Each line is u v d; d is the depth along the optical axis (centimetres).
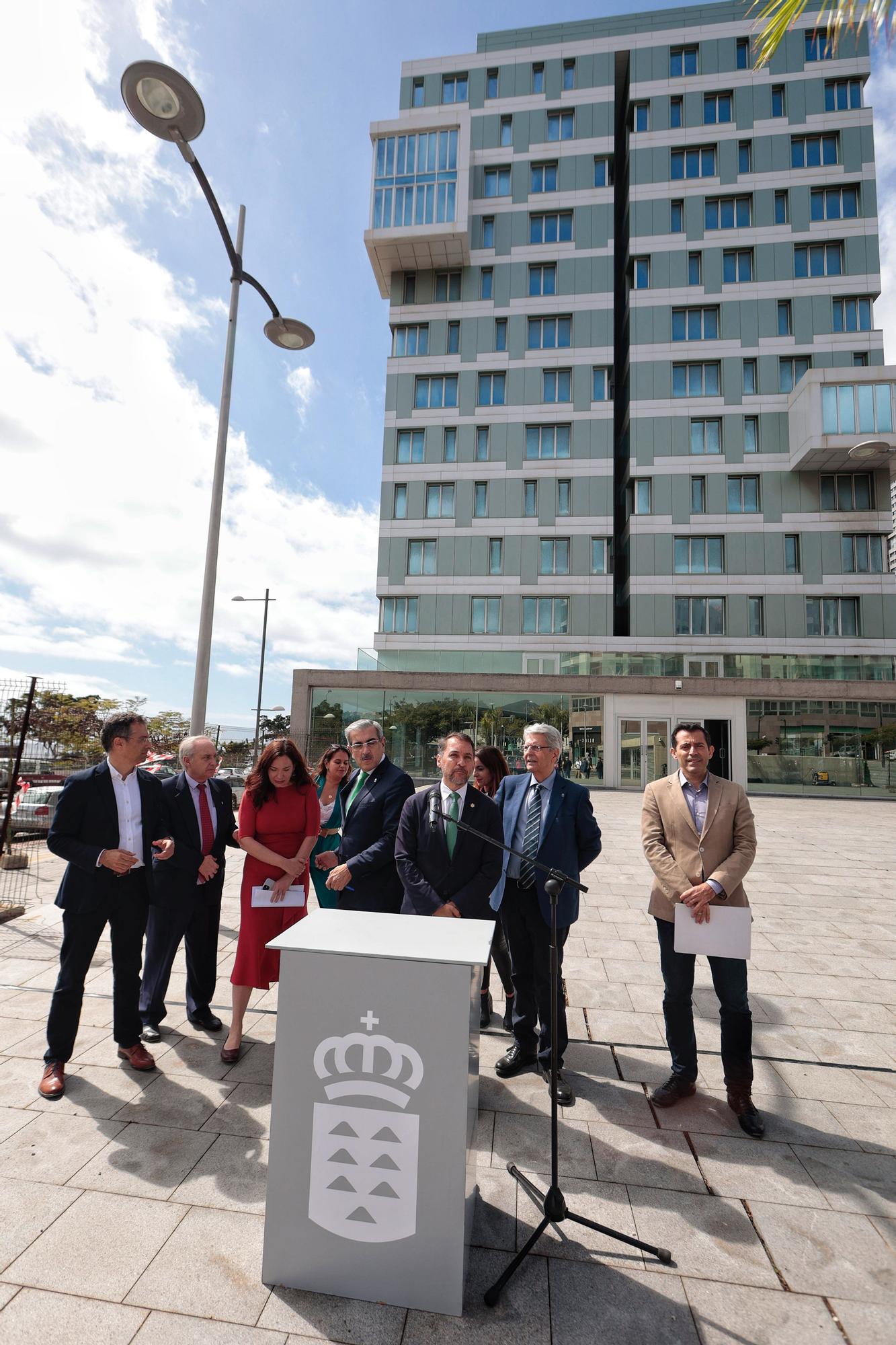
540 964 342
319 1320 194
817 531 2862
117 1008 337
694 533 2933
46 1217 230
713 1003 436
